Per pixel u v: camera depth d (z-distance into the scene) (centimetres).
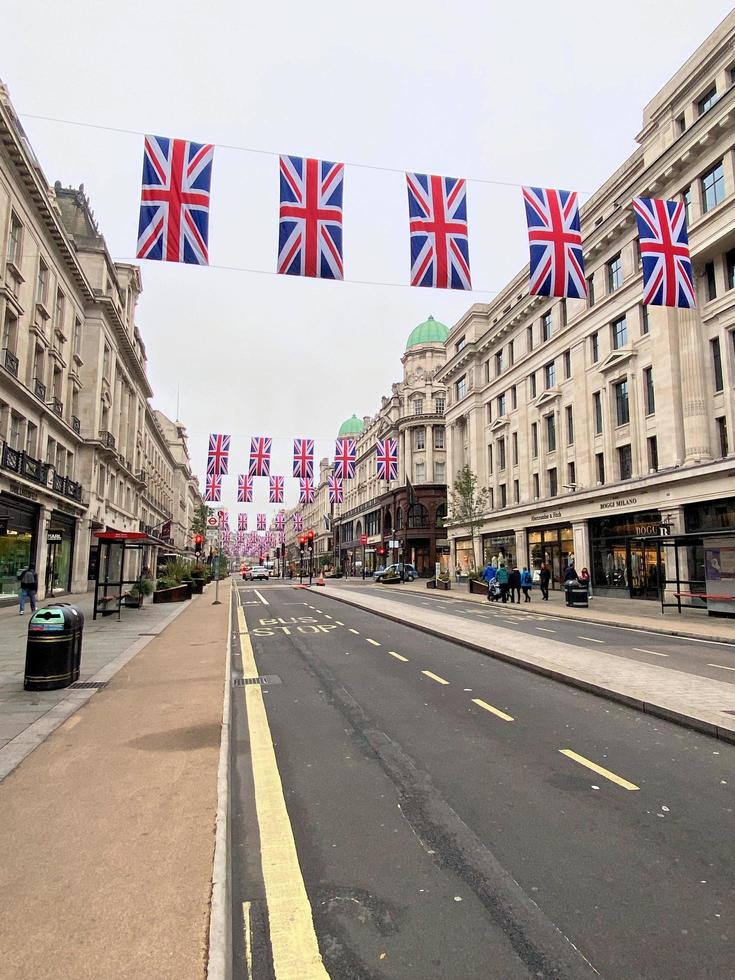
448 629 1479
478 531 4541
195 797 425
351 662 1080
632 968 273
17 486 2203
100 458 3612
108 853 344
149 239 1044
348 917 315
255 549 14088
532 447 3850
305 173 1129
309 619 1859
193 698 736
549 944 291
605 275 3095
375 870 363
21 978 237
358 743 613
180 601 2622
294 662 1084
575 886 343
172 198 1059
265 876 356
